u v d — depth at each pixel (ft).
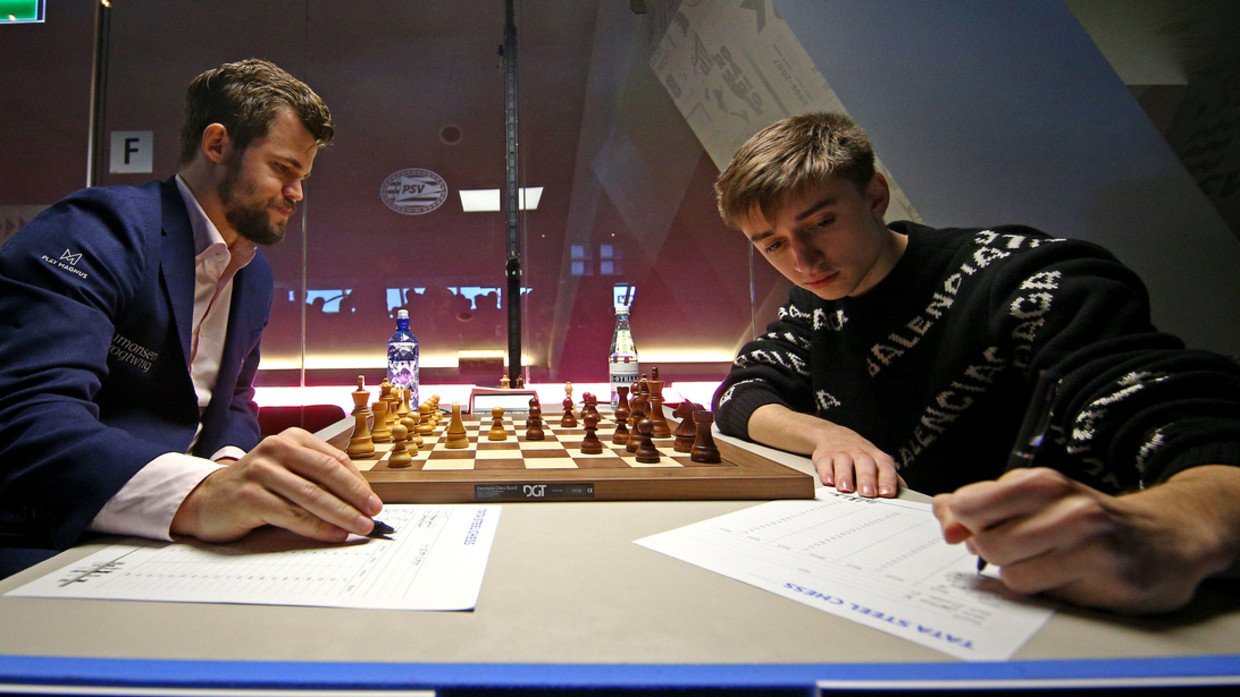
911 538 1.71
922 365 3.42
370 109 9.64
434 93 9.69
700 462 2.64
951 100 6.80
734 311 9.75
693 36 8.21
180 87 9.32
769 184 3.18
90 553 1.58
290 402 8.87
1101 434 1.97
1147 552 1.13
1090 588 1.17
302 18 9.32
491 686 0.86
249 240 3.84
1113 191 6.62
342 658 0.97
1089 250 2.84
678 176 9.59
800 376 4.19
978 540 1.27
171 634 1.07
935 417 3.35
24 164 9.10
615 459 2.82
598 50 9.55
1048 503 1.20
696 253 9.68
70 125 9.14
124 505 1.72
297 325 9.65
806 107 7.40
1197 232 6.57
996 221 6.85
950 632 1.08
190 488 1.72
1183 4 6.72
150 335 3.05
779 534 1.75
